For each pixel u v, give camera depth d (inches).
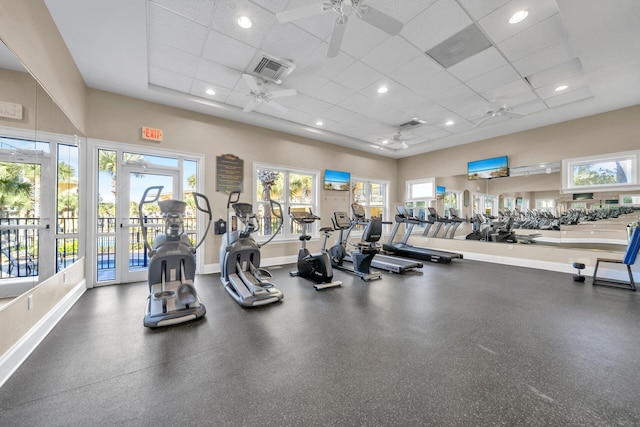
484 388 67.3
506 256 235.9
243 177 209.9
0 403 61.4
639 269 169.6
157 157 174.4
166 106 175.9
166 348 87.0
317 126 234.2
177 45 123.3
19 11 76.8
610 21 100.3
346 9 85.1
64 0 91.4
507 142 241.4
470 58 132.4
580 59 125.9
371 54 130.3
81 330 99.4
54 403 61.7
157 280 121.4
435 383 69.3
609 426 55.2
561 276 188.5
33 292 89.7
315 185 260.5
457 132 247.3
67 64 117.5
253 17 106.3
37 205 101.0
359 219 214.4
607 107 180.4
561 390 66.7
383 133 252.8
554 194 211.2
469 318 112.5
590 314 117.0
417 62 136.9
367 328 102.7
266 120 207.3
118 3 93.4
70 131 129.4
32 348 84.9
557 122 209.9
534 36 115.6
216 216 195.6
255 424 55.9
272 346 88.6
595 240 189.9
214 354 83.5
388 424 55.7
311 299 137.1
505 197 241.4
